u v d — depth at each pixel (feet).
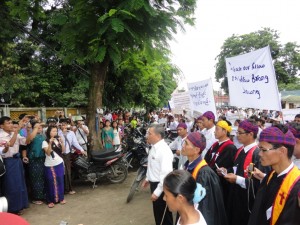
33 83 41.27
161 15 21.09
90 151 24.79
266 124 25.90
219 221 8.80
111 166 23.40
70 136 22.16
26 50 41.42
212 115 15.70
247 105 16.37
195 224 5.89
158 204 12.50
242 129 10.98
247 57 16.19
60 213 17.66
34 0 25.72
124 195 20.93
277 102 14.85
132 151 27.09
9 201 16.67
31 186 19.45
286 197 6.66
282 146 6.95
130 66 34.65
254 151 10.71
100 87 25.53
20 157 18.97
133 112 76.43
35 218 16.89
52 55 44.01
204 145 9.75
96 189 22.57
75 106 45.93
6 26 31.63
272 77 14.99
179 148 18.37
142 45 22.93
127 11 19.39
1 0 29.17
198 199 6.00
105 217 16.94
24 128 20.54
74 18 21.58
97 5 21.39
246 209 10.35
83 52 23.16
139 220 16.40
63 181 19.45
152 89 52.26
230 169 11.78
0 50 35.88
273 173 7.52
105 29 19.48
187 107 28.04
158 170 12.58
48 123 22.56
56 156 18.98
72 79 46.29
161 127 12.81
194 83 23.17
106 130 29.60
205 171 9.21
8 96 38.91
